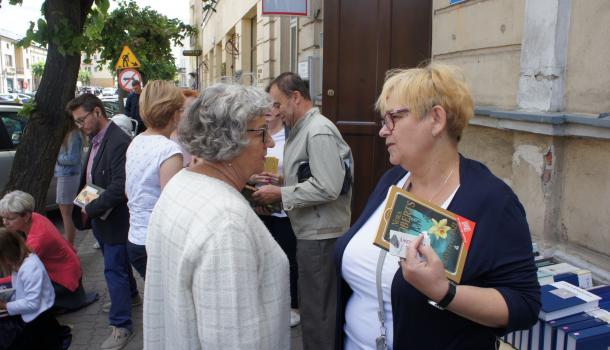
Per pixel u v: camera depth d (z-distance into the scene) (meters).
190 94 3.63
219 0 18.75
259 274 1.46
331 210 2.93
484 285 1.36
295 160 2.92
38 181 5.04
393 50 4.84
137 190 3.09
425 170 1.49
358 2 4.84
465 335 1.38
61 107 5.03
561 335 1.92
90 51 5.37
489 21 3.47
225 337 1.33
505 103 3.33
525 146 3.09
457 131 1.47
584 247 2.76
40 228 3.95
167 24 15.16
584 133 2.67
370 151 4.97
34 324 3.04
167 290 1.47
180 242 1.42
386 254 1.49
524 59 3.09
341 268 1.66
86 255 5.80
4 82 60.06
